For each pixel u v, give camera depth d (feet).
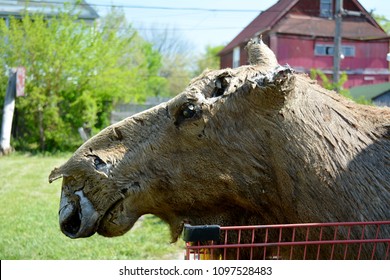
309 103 10.48
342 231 9.87
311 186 10.03
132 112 78.79
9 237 25.99
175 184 10.77
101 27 99.76
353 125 10.48
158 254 23.53
